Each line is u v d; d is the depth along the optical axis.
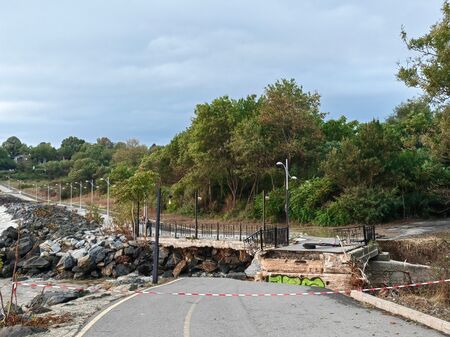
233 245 35.75
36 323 10.41
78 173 131.38
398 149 50.78
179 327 9.93
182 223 59.53
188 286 18.55
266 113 63.22
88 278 36.91
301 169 62.88
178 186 75.69
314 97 67.12
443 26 28.52
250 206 63.31
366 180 49.44
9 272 37.72
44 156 197.75
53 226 55.84
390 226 43.91
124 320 10.67
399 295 17.47
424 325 10.16
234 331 9.59
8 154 197.38
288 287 18.17
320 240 31.62
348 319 10.91
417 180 49.56
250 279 25.17
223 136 66.75
